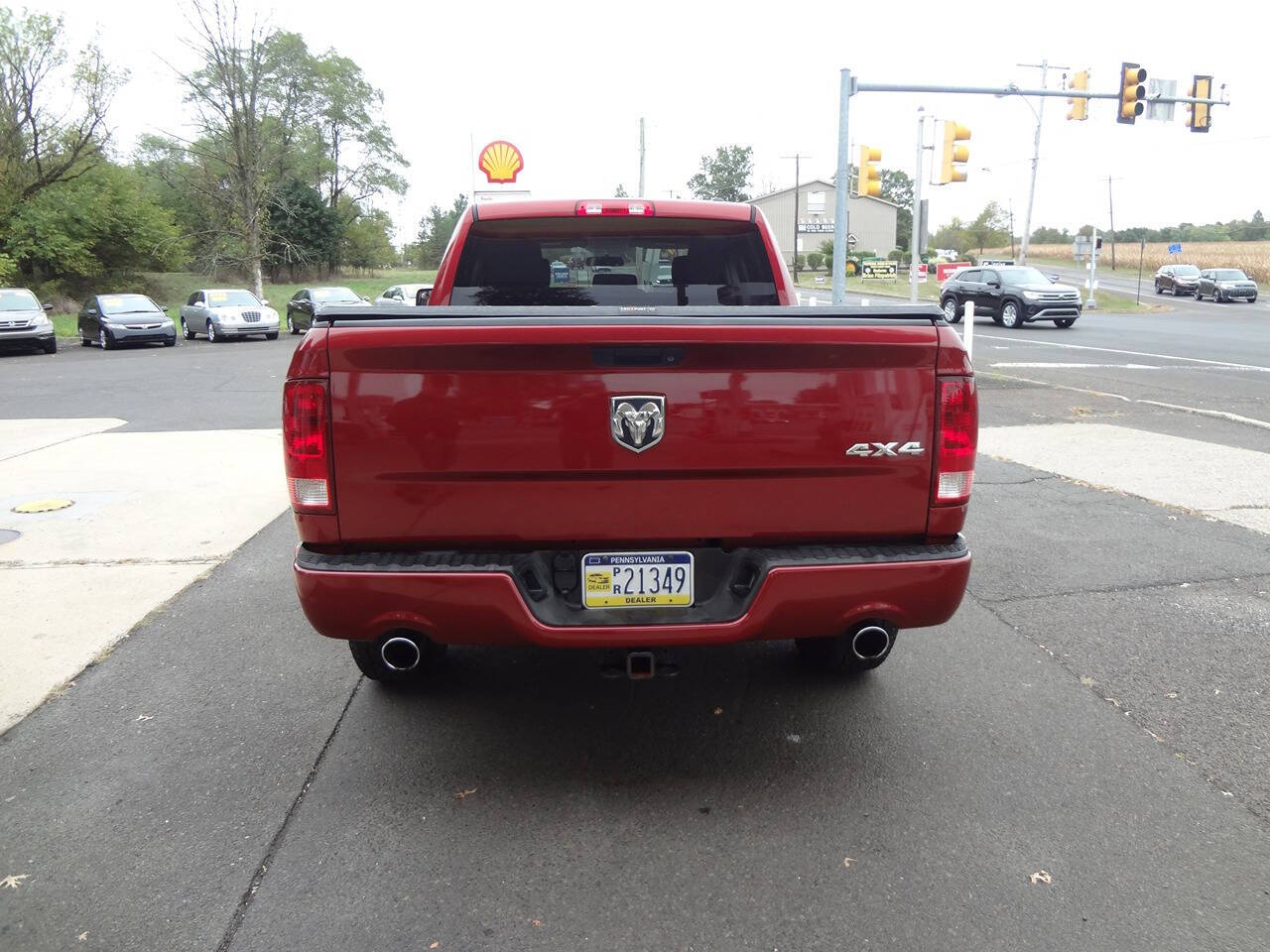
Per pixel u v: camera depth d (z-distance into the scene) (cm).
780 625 313
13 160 3838
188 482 812
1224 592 526
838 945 253
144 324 2541
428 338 295
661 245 496
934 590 316
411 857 294
